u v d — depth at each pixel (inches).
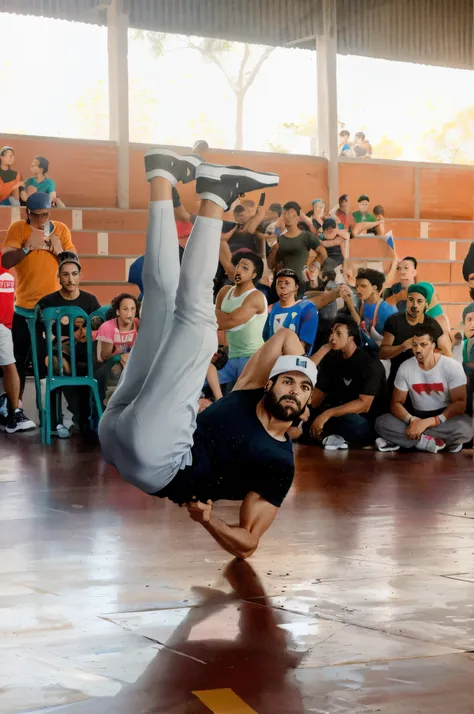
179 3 620.4
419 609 144.2
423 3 685.3
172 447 158.1
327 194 679.1
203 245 155.0
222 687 110.1
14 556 180.2
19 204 557.0
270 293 403.9
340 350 358.6
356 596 151.9
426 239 685.9
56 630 132.6
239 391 173.5
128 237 588.1
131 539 196.5
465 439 350.0
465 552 185.8
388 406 362.0
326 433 364.2
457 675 114.6
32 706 104.2
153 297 159.2
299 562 176.1
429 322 358.9
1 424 408.5
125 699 106.3
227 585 158.6
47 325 374.9
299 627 134.6
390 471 302.4
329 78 663.8
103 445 164.1
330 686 110.7
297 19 654.5
